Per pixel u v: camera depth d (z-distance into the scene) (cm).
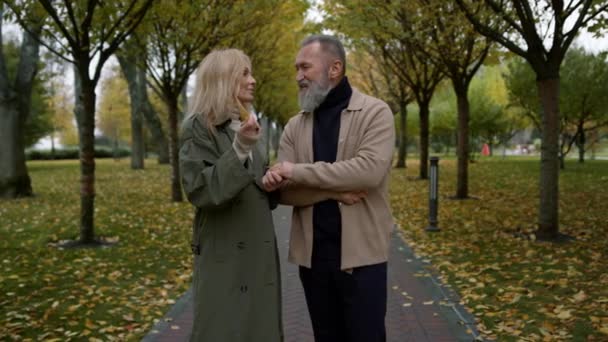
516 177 1873
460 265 625
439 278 575
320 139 261
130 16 772
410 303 488
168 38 1071
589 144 3125
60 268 633
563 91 2003
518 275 570
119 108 4453
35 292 526
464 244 750
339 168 239
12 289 538
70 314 459
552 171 749
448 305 478
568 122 2153
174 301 500
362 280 248
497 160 3453
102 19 727
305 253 256
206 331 231
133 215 1072
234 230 232
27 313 461
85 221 778
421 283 558
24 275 596
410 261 662
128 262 666
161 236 851
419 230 882
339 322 264
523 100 2064
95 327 428
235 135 228
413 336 409
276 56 2006
